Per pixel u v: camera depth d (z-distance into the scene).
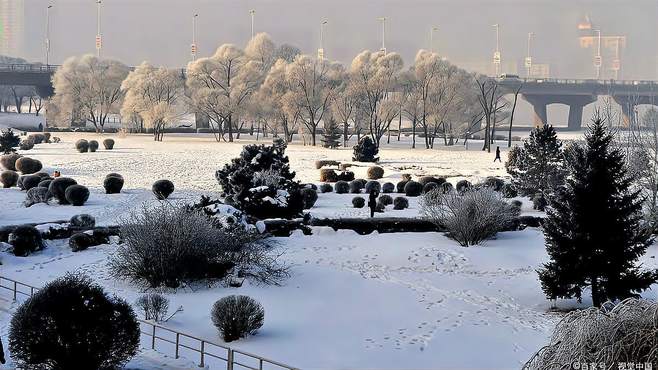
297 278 28.05
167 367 17.16
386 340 21.61
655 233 35.38
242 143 109.94
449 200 35.09
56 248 32.50
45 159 78.38
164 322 22.64
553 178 48.25
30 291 25.17
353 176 62.72
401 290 27.09
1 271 28.55
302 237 35.03
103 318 15.98
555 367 13.47
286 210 37.06
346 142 109.56
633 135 42.16
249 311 21.61
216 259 27.23
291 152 92.75
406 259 31.50
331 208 46.56
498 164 79.62
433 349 20.94
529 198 49.62
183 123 157.62
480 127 142.25
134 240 27.06
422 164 79.12
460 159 86.50
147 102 116.44
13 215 43.12
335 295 26.16
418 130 143.88
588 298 27.08
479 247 33.59
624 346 13.00
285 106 110.19
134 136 121.31
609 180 25.77
